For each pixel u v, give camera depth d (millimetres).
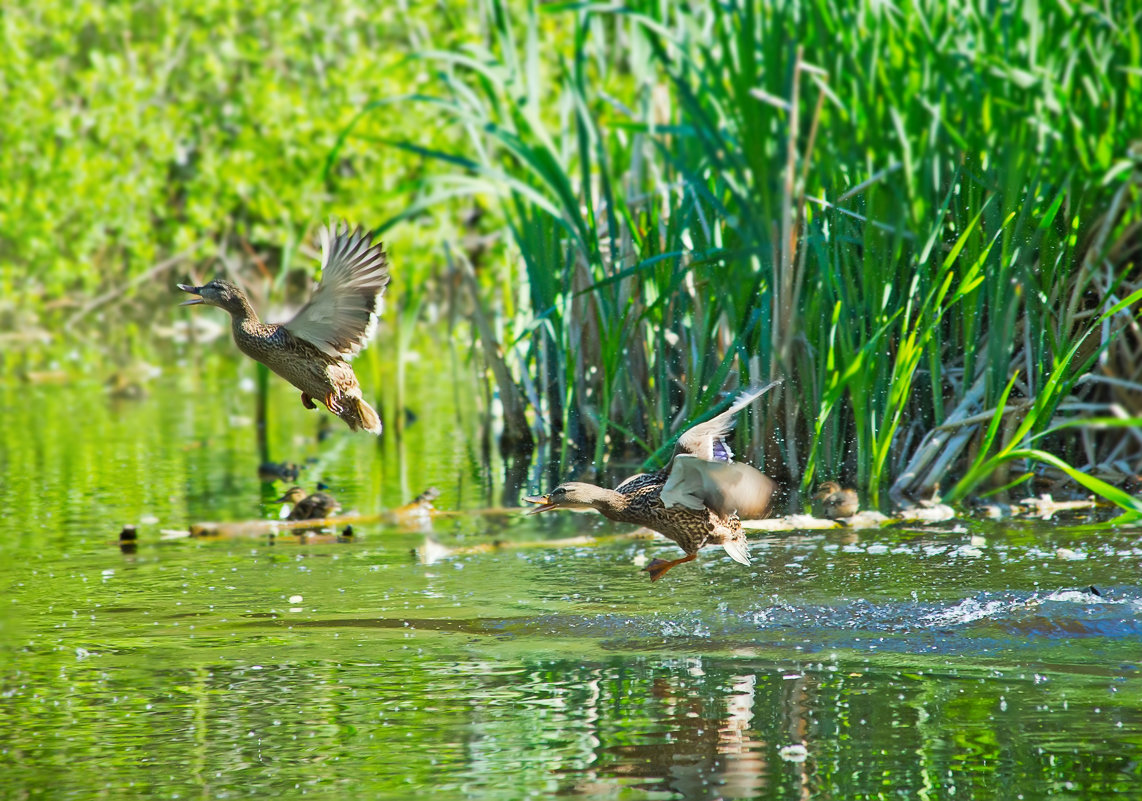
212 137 33562
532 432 18141
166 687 8227
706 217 14711
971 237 13180
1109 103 14438
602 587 10484
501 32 15258
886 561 10828
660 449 13938
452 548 11891
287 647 9047
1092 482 10555
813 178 14266
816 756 6887
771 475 13922
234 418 20812
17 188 30812
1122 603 9406
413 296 19109
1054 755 6828
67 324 32125
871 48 14422
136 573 11219
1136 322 13969
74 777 6812
